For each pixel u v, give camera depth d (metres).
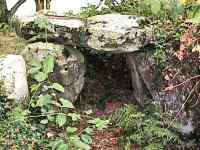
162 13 5.98
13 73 5.75
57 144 5.16
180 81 5.78
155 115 5.93
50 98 5.68
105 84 7.00
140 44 5.97
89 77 7.03
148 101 6.17
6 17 7.83
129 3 6.64
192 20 4.41
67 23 6.16
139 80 6.30
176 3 5.53
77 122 6.23
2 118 5.53
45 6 8.00
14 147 5.26
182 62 5.74
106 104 6.69
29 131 5.51
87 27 6.07
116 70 7.16
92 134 6.09
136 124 5.93
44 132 5.66
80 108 6.57
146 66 6.07
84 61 6.60
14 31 7.23
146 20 6.06
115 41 5.93
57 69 6.16
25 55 6.24
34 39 6.34
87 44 6.09
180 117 5.83
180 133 5.88
